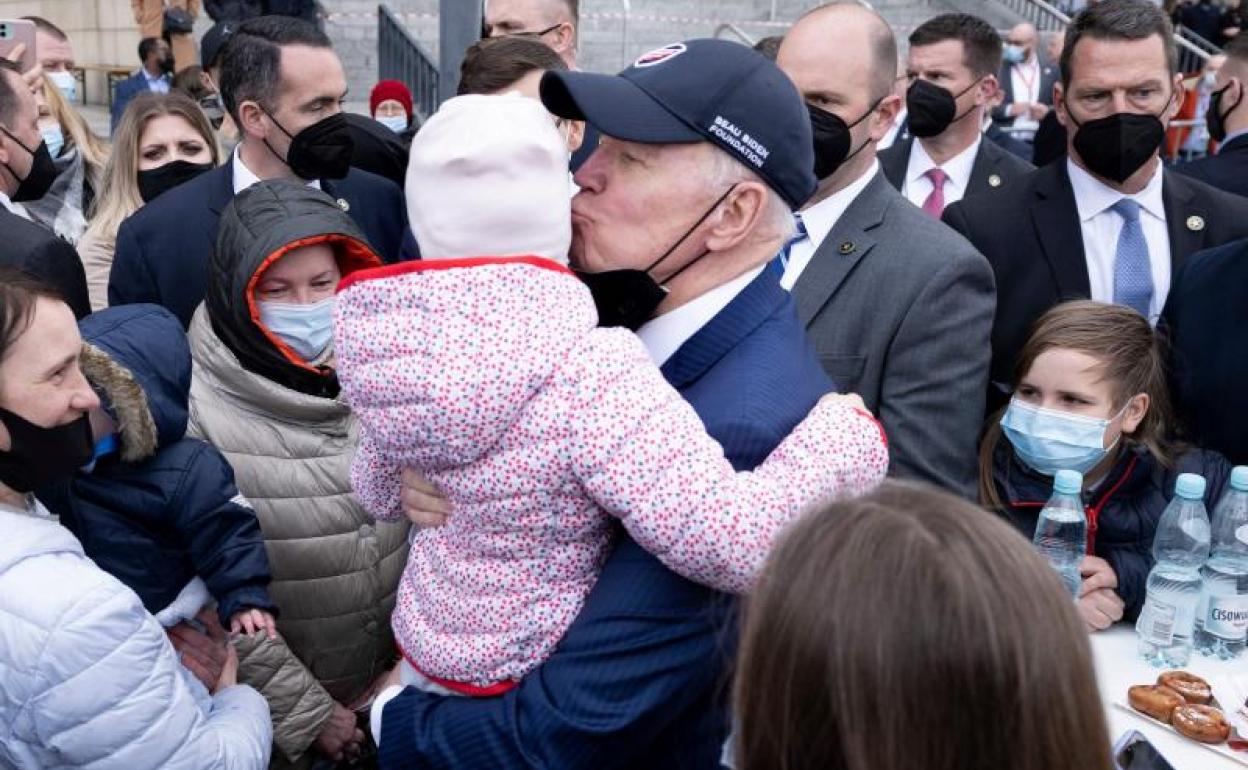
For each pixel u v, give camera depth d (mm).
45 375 1513
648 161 1284
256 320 2080
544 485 1155
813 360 1356
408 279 1161
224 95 3078
